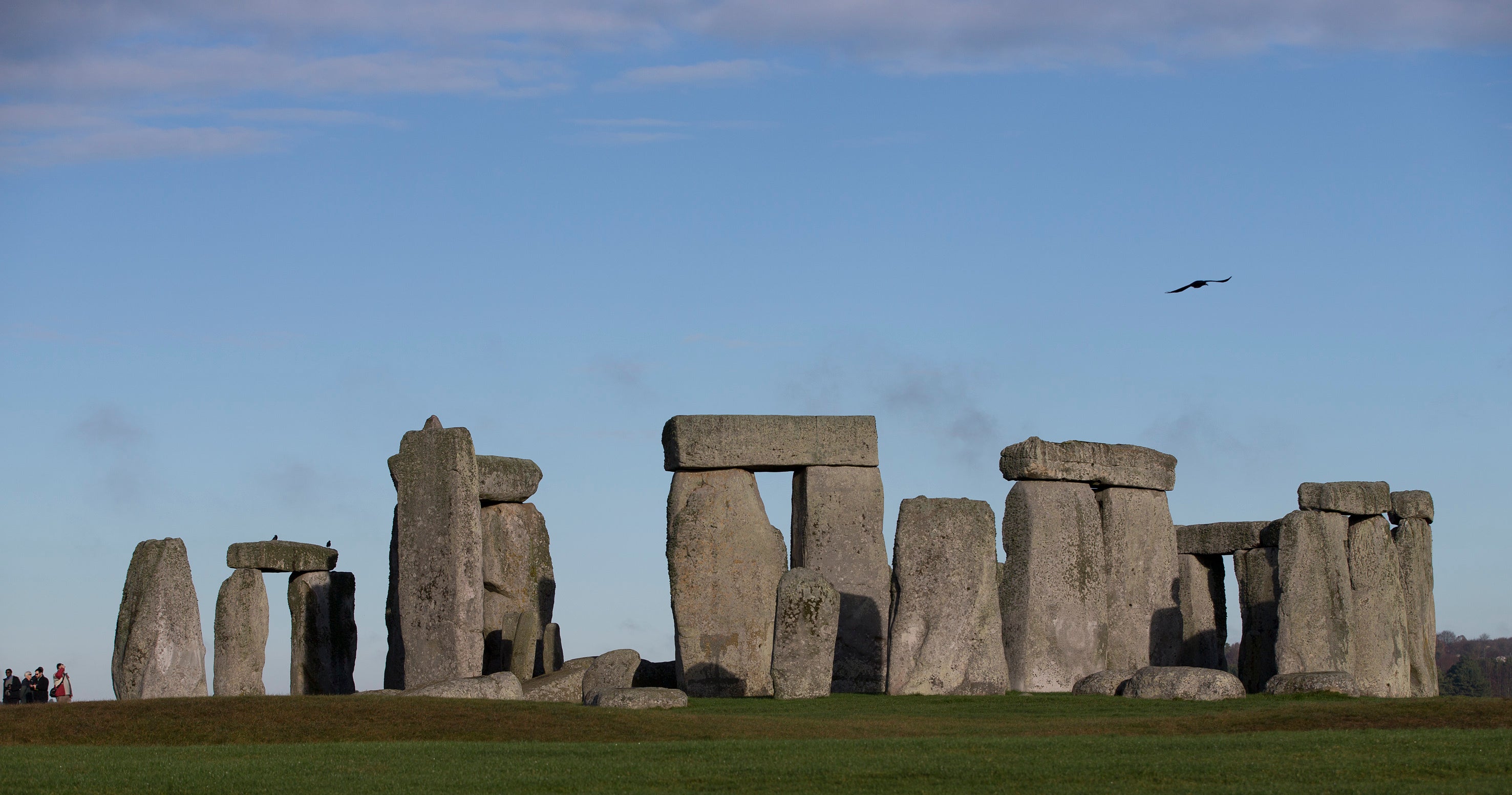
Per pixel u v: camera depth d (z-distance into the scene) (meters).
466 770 21.12
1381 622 36.03
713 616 34.62
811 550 35.88
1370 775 20.22
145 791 19.83
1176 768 20.78
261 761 21.69
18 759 21.95
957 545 32.88
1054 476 35.59
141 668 32.91
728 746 23.11
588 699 29.88
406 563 34.19
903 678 32.28
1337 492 35.00
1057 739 23.84
